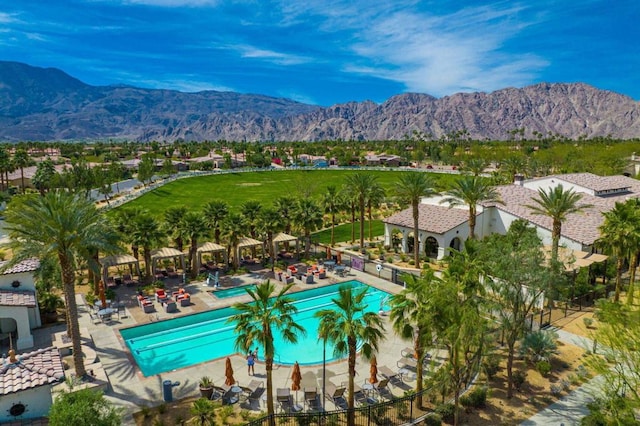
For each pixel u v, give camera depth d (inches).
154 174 5684.1
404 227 2335.1
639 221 1466.5
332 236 2524.6
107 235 1139.3
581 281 1621.6
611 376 840.3
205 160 7190.0
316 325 1448.1
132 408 949.8
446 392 986.7
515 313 1015.6
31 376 881.5
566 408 967.6
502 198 2443.4
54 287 1659.7
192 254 1875.0
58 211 990.4
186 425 887.1
